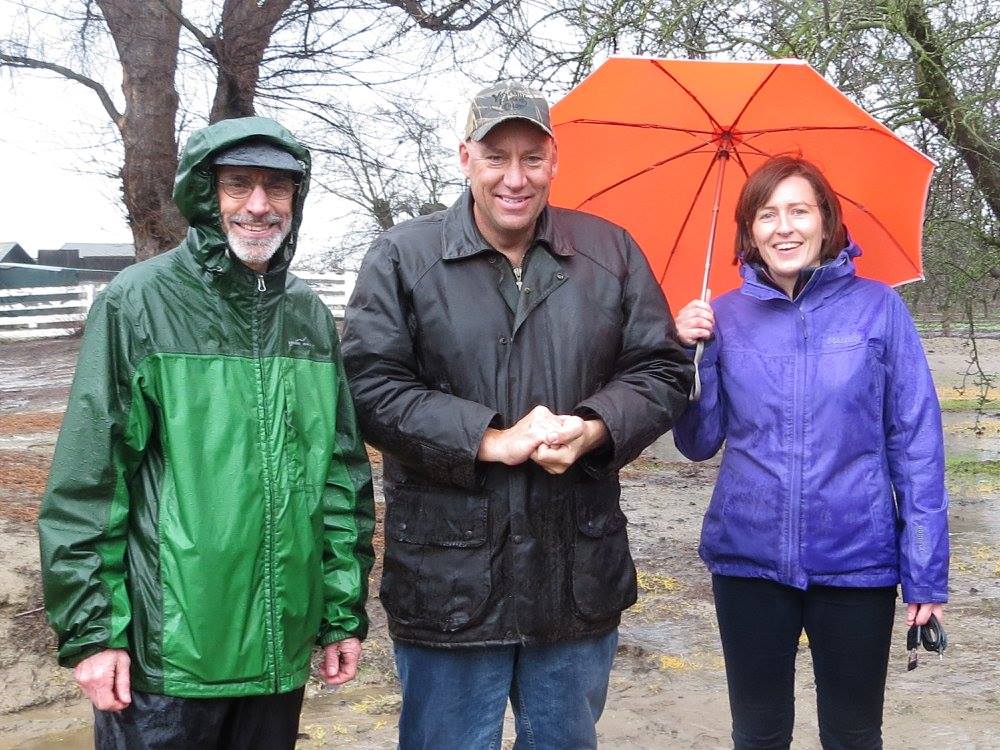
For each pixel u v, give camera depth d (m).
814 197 3.06
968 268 7.94
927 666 5.29
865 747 3.05
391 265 2.92
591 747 3.05
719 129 3.36
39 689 4.83
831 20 6.60
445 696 2.91
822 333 3.06
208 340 2.63
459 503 2.82
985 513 9.00
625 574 3.00
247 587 2.58
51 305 26.67
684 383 2.99
